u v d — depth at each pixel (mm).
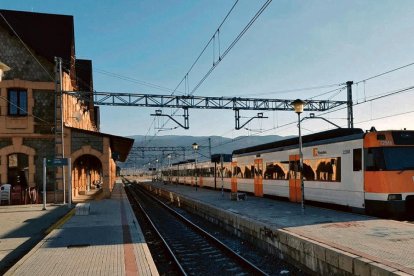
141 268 7469
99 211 17453
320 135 16203
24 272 7289
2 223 13992
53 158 19031
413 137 12367
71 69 25531
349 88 26734
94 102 24125
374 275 6301
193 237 13602
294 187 17688
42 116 22531
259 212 14391
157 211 23453
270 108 27203
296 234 9281
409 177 11898
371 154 12344
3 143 22078
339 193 14039
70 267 7602
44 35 24891
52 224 13664
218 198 22422
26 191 21344
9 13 25781
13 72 22219
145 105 25062
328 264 7641
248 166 24031
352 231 9625
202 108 25859
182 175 47875
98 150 23609
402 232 9375
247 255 10461
